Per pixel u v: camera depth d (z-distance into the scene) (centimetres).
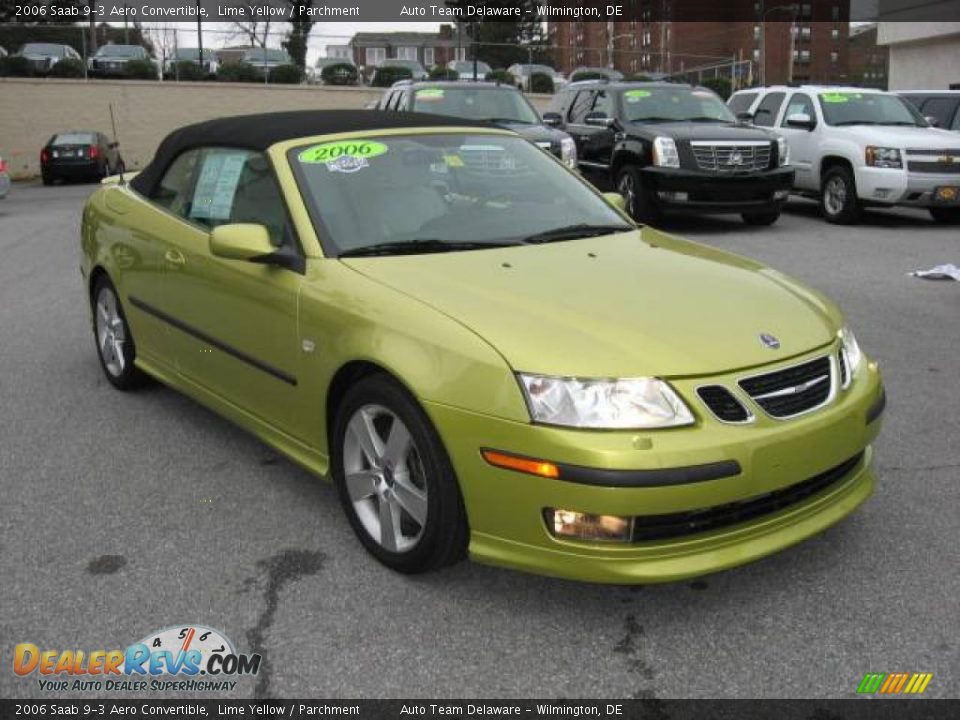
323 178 412
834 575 344
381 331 335
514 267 371
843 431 324
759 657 297
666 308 336
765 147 1205
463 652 302
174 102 3250
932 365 604
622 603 328
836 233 1223
